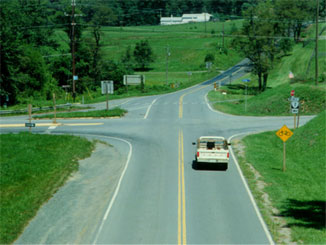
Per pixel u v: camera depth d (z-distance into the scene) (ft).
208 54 640.17
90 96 393.29
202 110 252.42
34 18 495.00
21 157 132.77
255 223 82.89
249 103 279.69
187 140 168.04
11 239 77.97
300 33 623.36
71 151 145.69
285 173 122.62
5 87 307.37
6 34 302.45
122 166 130.21
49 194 103.19
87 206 94.48
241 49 406.62
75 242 75.15
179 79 522.06
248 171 122.31
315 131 161.48
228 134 179.42
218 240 74.59
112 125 203.21
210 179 114.62
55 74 430.61
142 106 271.90
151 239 75.31
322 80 276.00
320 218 86.48
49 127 199.62
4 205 94.94
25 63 336.49
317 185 114.11
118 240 75.10
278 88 283.38
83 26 468.75
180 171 123.24
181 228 80.33
